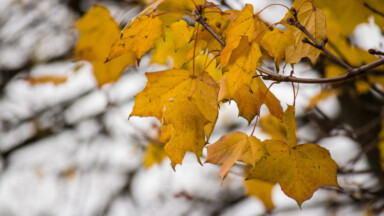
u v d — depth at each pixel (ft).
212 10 4.72
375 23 5.32
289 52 4.62
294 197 4.56
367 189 6.35
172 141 4.50
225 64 4.50
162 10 4.69
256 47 4.52
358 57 5.62
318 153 4.58
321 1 5.33
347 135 6.56
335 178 4.56
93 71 5.41
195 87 4.52
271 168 4.58
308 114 6.76
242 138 4.46
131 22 4.51
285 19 4.64
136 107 4.55
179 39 4.87
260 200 6.88
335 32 5.47
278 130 6.32
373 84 5.82
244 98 4.54
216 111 4.49
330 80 4.56
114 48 4.57
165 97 4.54
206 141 4.50
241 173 6.86
